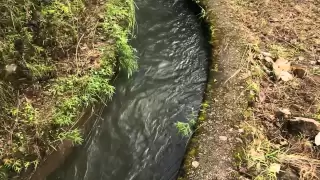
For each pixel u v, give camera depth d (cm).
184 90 393
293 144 317
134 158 337
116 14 424
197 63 420
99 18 416
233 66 396
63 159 322
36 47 358
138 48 433
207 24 459
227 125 338
